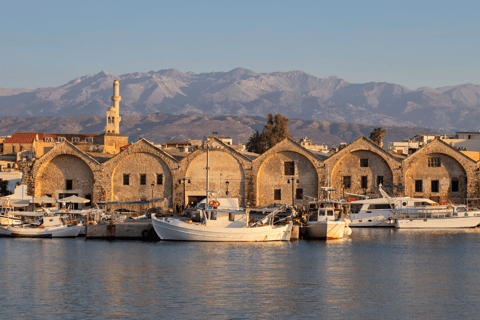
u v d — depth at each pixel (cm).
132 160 11456
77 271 6122
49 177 11600
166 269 6241
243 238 8288
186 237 8325
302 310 4588
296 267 6388
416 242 8431
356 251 7550
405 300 4919
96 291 5200
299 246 7981
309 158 11119
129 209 10825
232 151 11275
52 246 7956
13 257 7000
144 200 11369
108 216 10019
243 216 8381
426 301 4888
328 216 8725
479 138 16625
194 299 4912
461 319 4359
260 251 7494
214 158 11300
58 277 5816
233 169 11262
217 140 11350
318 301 4872
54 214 9494
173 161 11331
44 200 10850
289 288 5353
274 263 6631
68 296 5009
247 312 4519
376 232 9781
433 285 5509
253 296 5031
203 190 11256
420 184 11081
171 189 11350
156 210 10988
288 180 11188
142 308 4616
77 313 4475
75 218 10462
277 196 11225
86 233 8825
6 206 9731
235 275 5941
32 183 11494
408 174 11069
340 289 5325
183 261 6725
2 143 19312
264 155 11194
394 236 9175
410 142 17912
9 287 5356
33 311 4525
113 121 17488
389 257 7075
